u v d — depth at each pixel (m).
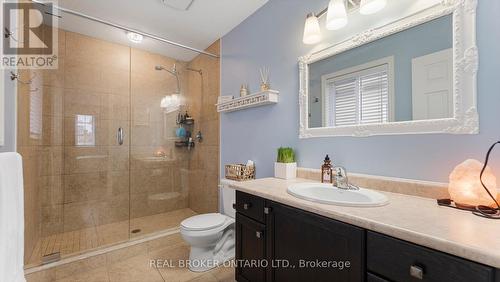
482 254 0.52
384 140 1.20
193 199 3.01
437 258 0.61
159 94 2.91
